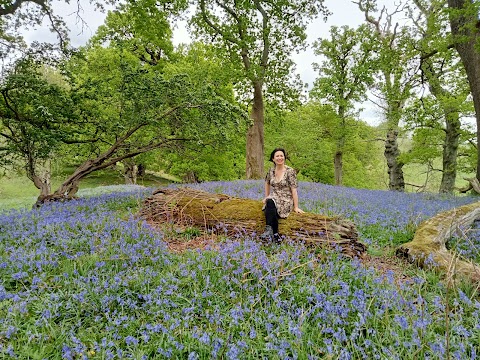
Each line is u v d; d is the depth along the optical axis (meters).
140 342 3.18
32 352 2.91
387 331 3.21
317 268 4.56
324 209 8.33
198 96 10.79
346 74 28.17
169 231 6.62
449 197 13.21
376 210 8.85
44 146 10.24
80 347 2.90
